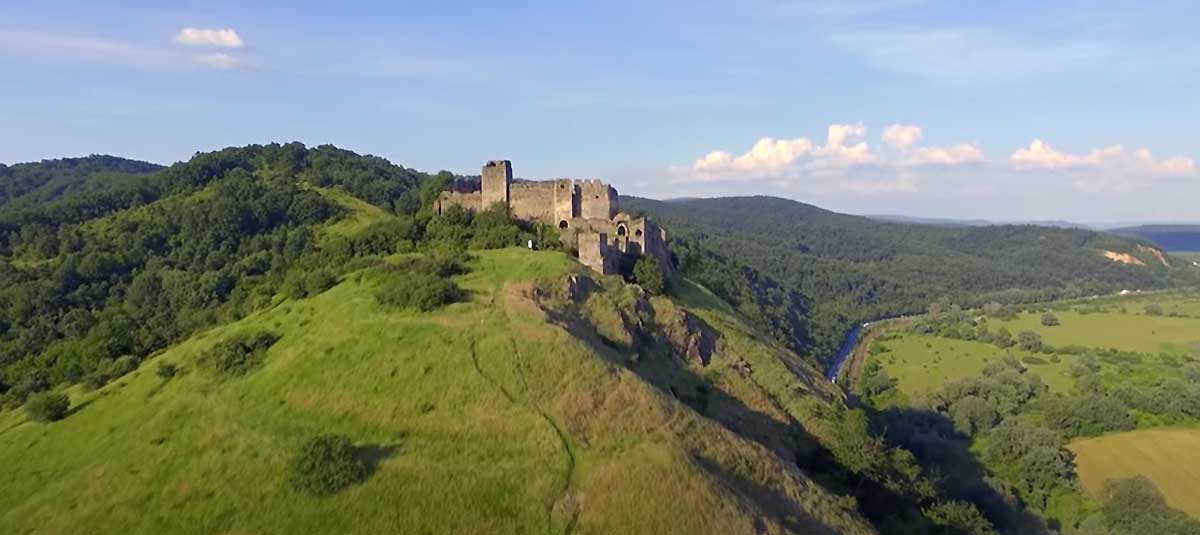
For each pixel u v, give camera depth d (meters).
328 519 55.06
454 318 82.44
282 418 68.38
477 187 148.12
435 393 69.56
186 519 57.12
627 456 62.41
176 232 194.25
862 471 90.31
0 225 195.88
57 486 65.94
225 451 64.94
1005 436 138.50
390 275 98.31
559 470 60.66
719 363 108.25
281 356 80.50
